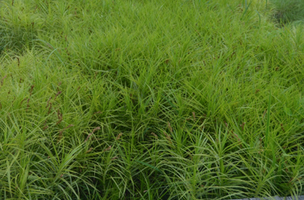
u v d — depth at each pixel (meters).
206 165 2.24
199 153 2.25
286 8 6.20
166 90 2.70
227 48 3.38
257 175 2.04
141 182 2.26
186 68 3.05
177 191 2.10
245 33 3.90
